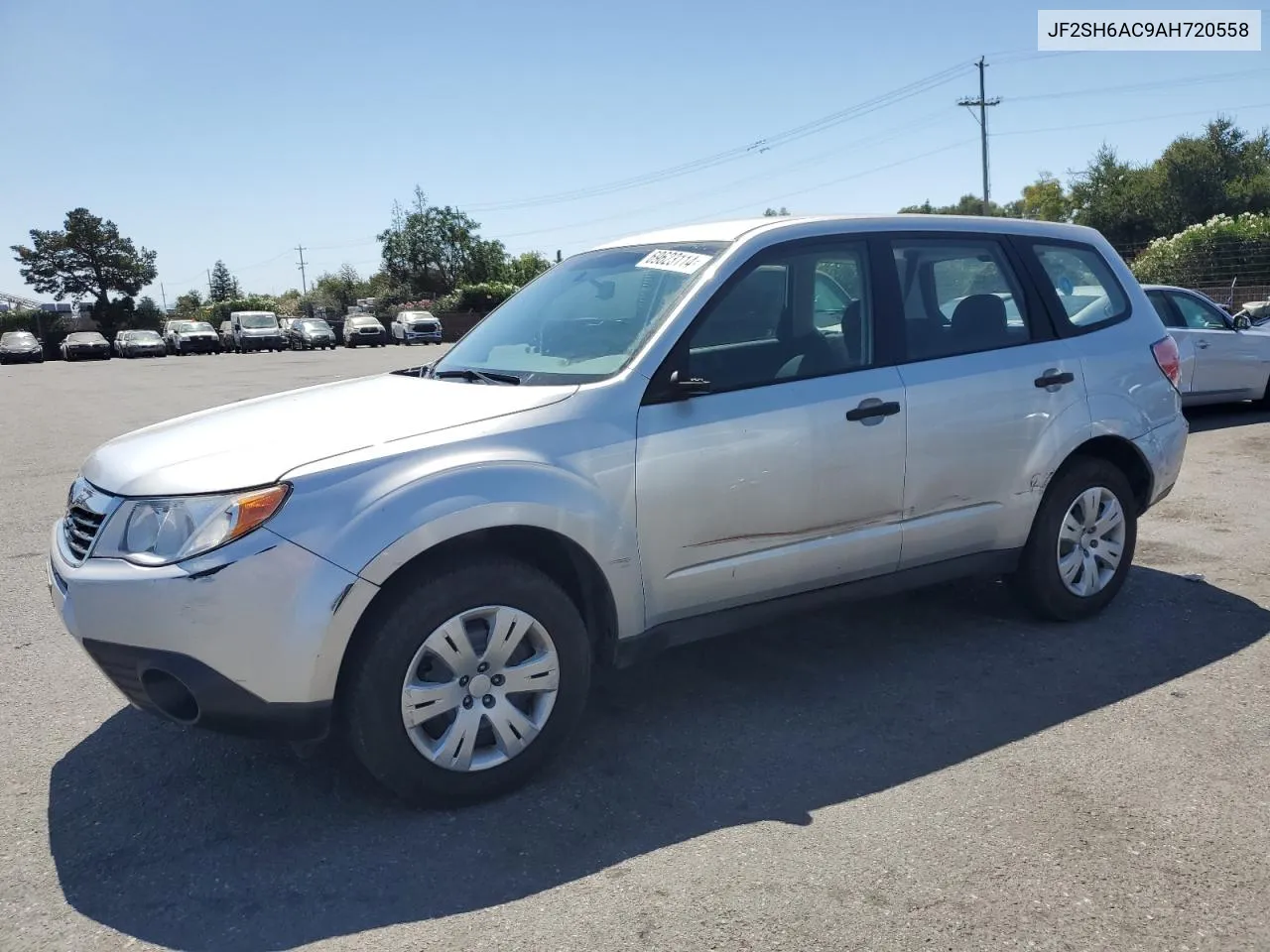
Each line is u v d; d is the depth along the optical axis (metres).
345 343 51.06
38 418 16.42
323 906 2.82
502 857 3.04
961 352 4.41
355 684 3.12
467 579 3.22
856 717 3.95
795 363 3.98
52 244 66.06
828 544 4.02
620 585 3.55
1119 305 5.07
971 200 71.81
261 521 3.02
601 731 3.88
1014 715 3.93
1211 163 48.44
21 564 6.63
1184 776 3.42
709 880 2.89
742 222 4.30
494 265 67.69
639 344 3.75
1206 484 7.96
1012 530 4.57
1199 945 2.58
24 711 4.22
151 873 3.01
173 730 3.99
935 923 2.67
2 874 3.02
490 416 3.44
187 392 21.45
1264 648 4.55
